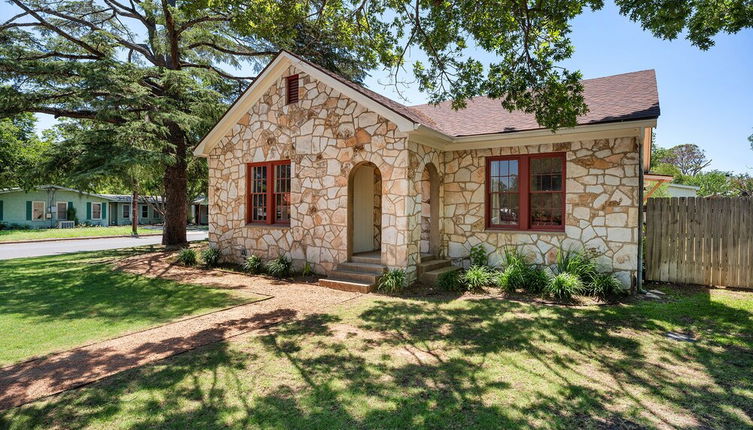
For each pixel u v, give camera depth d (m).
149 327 5.58
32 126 30.97
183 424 3.00
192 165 16.36
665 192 16.83
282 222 10.66
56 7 14.45
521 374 3.95
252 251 11.03
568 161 8.47
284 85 10.31
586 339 4.99
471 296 7.50
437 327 5.54
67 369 4.08
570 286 7.14
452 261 9.83
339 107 9.25
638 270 7.78
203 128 15.25
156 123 12.58
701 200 8.22
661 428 2.98
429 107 12.45
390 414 3.16
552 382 3.77
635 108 7.79
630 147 7.83
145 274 10.01
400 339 5.02
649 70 10.14
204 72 15.55
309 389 3.61
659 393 3.55
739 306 6.54
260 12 7.08
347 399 3.41
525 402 3.37
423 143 8.91
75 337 5.14
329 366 4.15
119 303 7.00
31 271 10.46
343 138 9.16
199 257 11.98
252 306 6.77
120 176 11.27
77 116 13.36
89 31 15.62
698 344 4.82
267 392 3.54
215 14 14.70
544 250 8.72
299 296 7.55
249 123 11.12
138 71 12.52
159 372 3.98
